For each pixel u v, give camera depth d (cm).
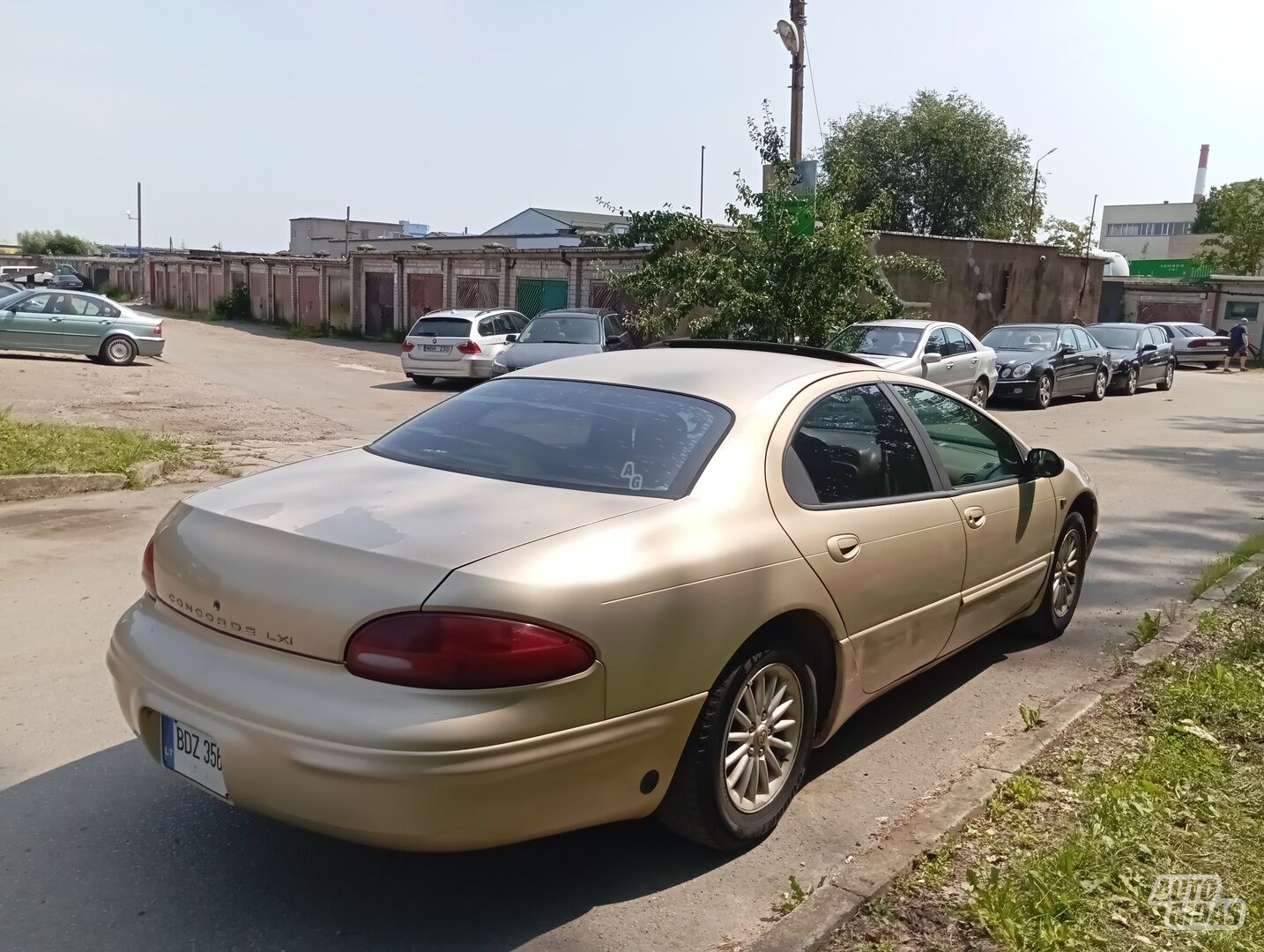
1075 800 371
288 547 297
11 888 322
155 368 2273
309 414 1565
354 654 274
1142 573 738
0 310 2189
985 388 1777
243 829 361
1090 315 3130
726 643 324
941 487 447
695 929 312
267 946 299
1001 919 292
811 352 471
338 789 268
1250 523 917
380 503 324
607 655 290
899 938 290
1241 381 2845
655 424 371
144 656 315
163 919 310
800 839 365
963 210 4119
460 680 268
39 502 862
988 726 466
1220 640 555
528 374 435
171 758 309
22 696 464
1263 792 378
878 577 392
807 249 1447
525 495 331
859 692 400
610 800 302
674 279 1495
